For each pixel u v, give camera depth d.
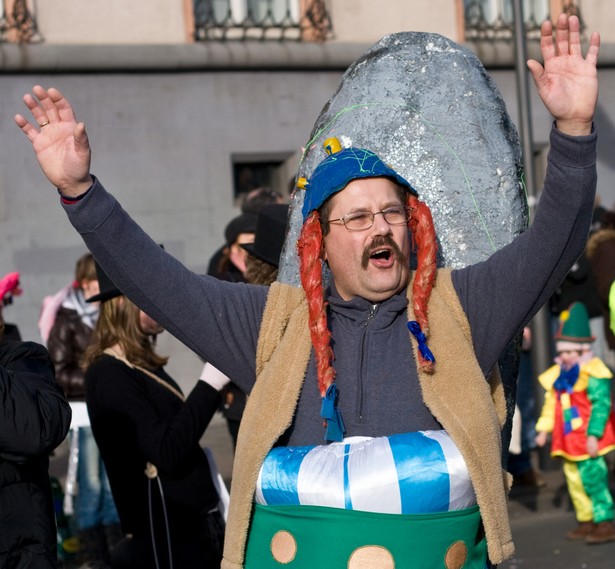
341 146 3.26
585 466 6.80
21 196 11.10
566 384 6.88
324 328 2.76
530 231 2.74
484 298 2.78
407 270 2.81
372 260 2.77
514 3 9.16
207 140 11.79
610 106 13.62
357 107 3.51
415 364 2.76
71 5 11.37
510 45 13.04
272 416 2.76
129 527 4.11
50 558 2.99
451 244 3.43
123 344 4.19
